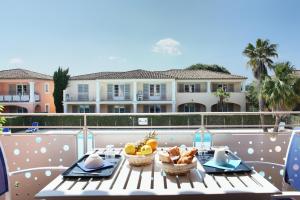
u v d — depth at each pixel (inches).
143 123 658.8
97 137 179.5
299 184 114.7
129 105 1284.4
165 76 1264.8
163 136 178.5
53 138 171.5
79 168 107.3
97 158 106.6
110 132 179.5
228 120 964.6
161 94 1277.1
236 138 174.2
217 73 1432.1
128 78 1238.3
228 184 91.0
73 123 983.0
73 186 91.2
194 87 1312.7
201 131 178.2
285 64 1064.8
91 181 95.7
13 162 168.4
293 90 1032.8
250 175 99.5
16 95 1309.1
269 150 172.6
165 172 100.7
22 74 1355.8
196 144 177.8
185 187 88.6
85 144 177.5
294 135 121.3
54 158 171.2
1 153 104.9
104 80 1243.2
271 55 1453.0
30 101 1311.5
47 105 1480.1
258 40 1465.3
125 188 89.0
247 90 1398.9
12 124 874.8
